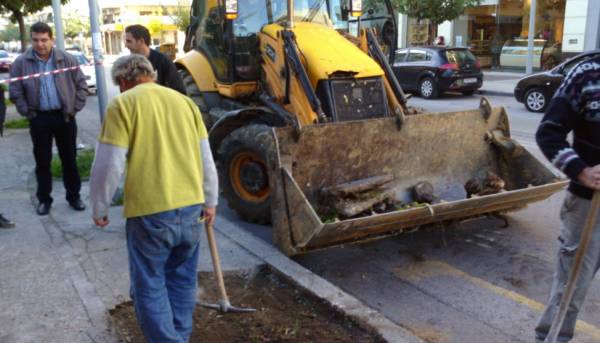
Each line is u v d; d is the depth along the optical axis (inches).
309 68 239.1
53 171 294.4
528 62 783.1
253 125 232.4
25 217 226.2
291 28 256.7
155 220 118.6
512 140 233.3
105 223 124.3
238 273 180.5
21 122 472.7
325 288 165.0
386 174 213.5
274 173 186.5
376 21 292.0
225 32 279.0
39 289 162.9
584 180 107.7
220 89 297.7
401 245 214.5
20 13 733.9
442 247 211.8
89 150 358.0
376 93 245.0
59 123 226.1
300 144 194.2
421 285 180.5
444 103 627.2
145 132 118.4
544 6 909.8
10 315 148.0
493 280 183.5
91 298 157.6
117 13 2319.1
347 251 209.3
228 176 237.8
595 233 115.2
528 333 150.4
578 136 114.2
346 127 201.5
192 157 124.3
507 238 219.0
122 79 126.8
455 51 669.9
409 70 685.3
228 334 143.9
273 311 157.2
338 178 205.9
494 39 1004.6
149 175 118.5
